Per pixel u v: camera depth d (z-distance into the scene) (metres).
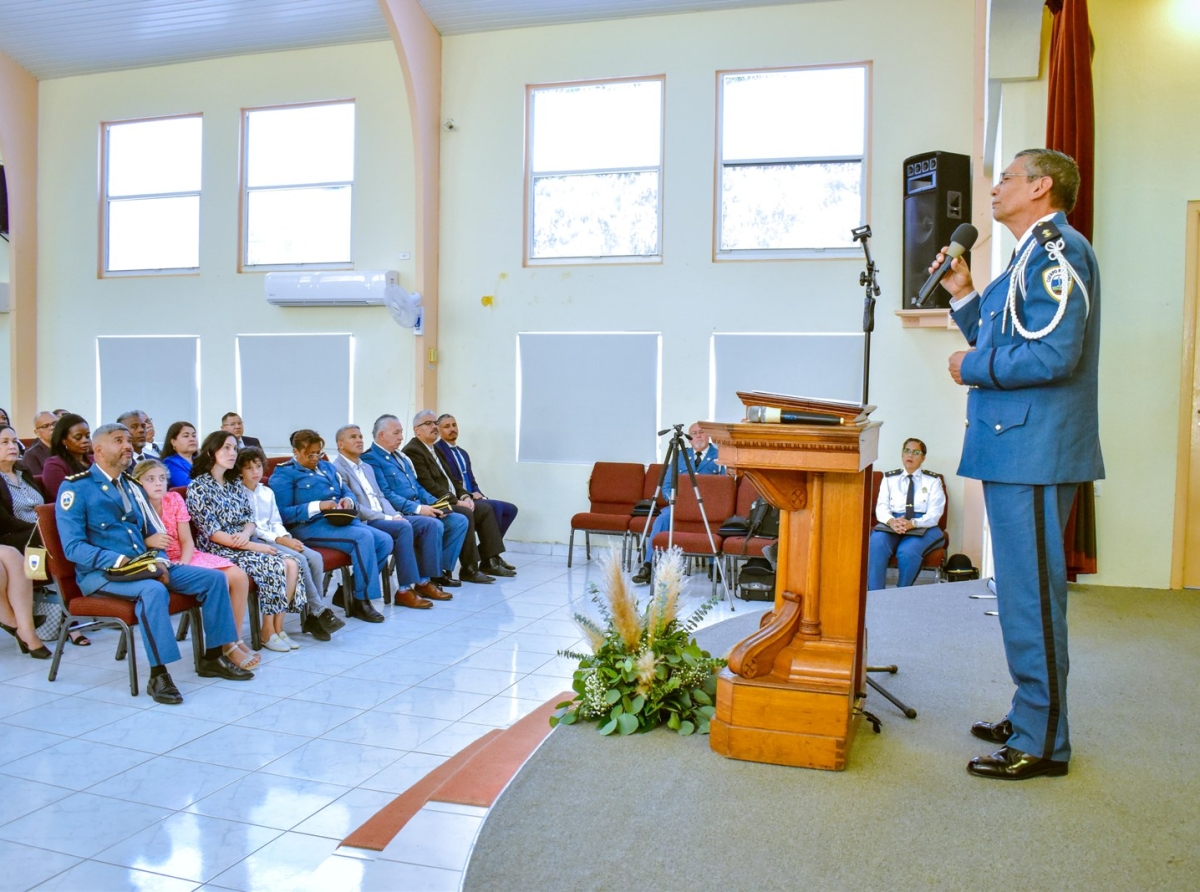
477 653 4.88
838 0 7.31
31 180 9.12
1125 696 2.66
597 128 7.91
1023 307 2.07
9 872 2.59
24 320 9.08
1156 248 4.12
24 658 4.73
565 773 2.13
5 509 4.96
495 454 8.15
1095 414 2.10
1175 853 1.74
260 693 4.20
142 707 3.99
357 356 8.40
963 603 3.97
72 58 8.87
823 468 2.16
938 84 7.13
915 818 1.89
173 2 8.09
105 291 9.04
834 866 1.70
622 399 7.86
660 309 7.75
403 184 8.23
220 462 4.96
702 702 2.51
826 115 7.42
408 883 2.05
